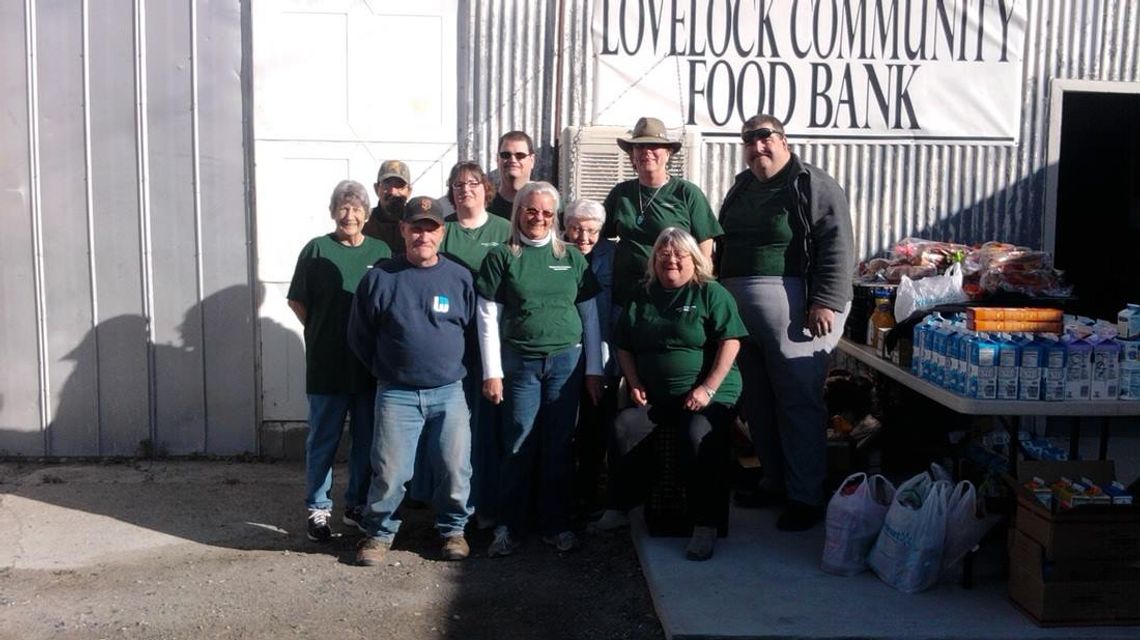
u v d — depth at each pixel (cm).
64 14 670
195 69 672
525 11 680
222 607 493
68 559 546
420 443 562
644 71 687
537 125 688
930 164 709
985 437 587
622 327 546
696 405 525
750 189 574
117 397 693
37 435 695
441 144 683
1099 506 454
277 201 677
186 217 681
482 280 540
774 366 568
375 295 523
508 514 554
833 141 701
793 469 572
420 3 673
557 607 497
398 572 533
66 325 688
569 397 549
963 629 458
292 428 694
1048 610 458
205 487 651
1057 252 951
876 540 512
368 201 568
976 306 590
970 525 497
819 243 556
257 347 689
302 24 668
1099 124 930
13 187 678
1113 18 709
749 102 693
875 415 639
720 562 527
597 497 598
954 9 698
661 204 571
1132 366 496
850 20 693
